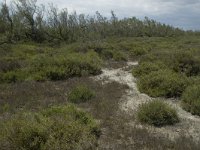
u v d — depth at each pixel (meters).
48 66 17.52
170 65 17.48
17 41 33.91
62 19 38.91
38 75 16.19
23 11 36.38
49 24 38.66
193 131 9.36
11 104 11.71
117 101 12.23
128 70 19.30
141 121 10.01
